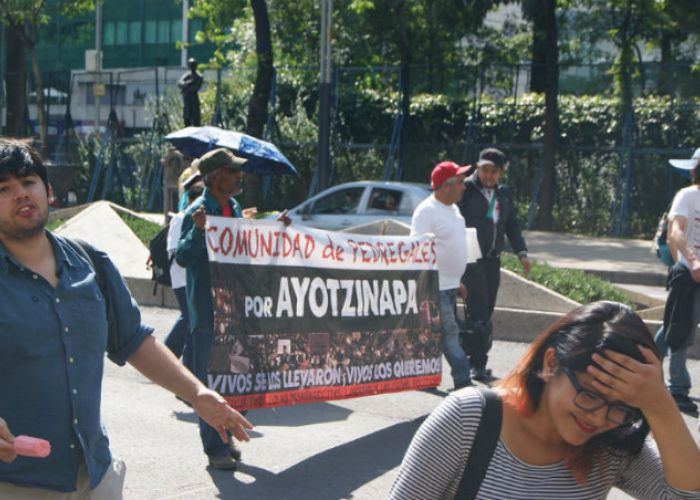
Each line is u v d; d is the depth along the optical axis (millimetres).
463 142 31234
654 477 2994
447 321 9023
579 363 2699
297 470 7023
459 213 9336
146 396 9031
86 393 3646
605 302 2826
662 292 18391
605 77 29672
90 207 16922
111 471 3770
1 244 3645
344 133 32906
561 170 29438
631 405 2701
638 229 28250
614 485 3098
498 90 31281
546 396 2824
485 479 2871
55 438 3566
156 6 64938
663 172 28094
